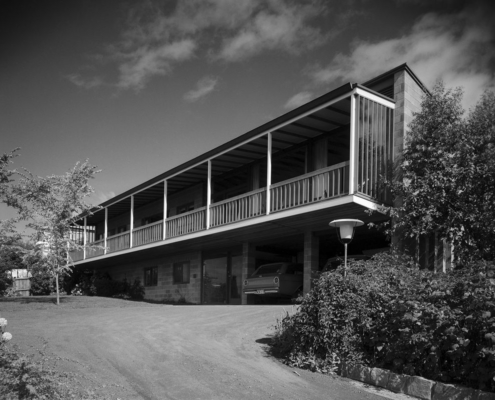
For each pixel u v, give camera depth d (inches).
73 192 717.3
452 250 495.5
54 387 221.6
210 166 747.4
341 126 622.2
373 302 280.1
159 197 1047.0
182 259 958.4
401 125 549.6
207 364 287.6
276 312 494.6
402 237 507.8
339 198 508.4
